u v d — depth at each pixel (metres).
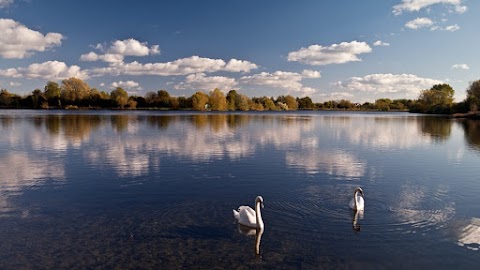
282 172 23.09
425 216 14.91
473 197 17.72
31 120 72.31
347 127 62.88
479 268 10.87
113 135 44.47
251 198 17.47
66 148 33.28
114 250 11.99
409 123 77.50
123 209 15.94
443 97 147.12
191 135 45.19
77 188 19.33
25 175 22.30
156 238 12.88
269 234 13.13
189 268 10.84
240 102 166.38
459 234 13.15
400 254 11.68
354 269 10.82
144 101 169.12
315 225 13.94
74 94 153.50
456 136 47.28
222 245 12.30
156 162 26.47
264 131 52.09
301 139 42.00
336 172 23.22
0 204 16.70
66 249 12.09
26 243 12.56
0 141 38.16
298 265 11.01
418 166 25.55
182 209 15.89
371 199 17.22
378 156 29.89
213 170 23.66
